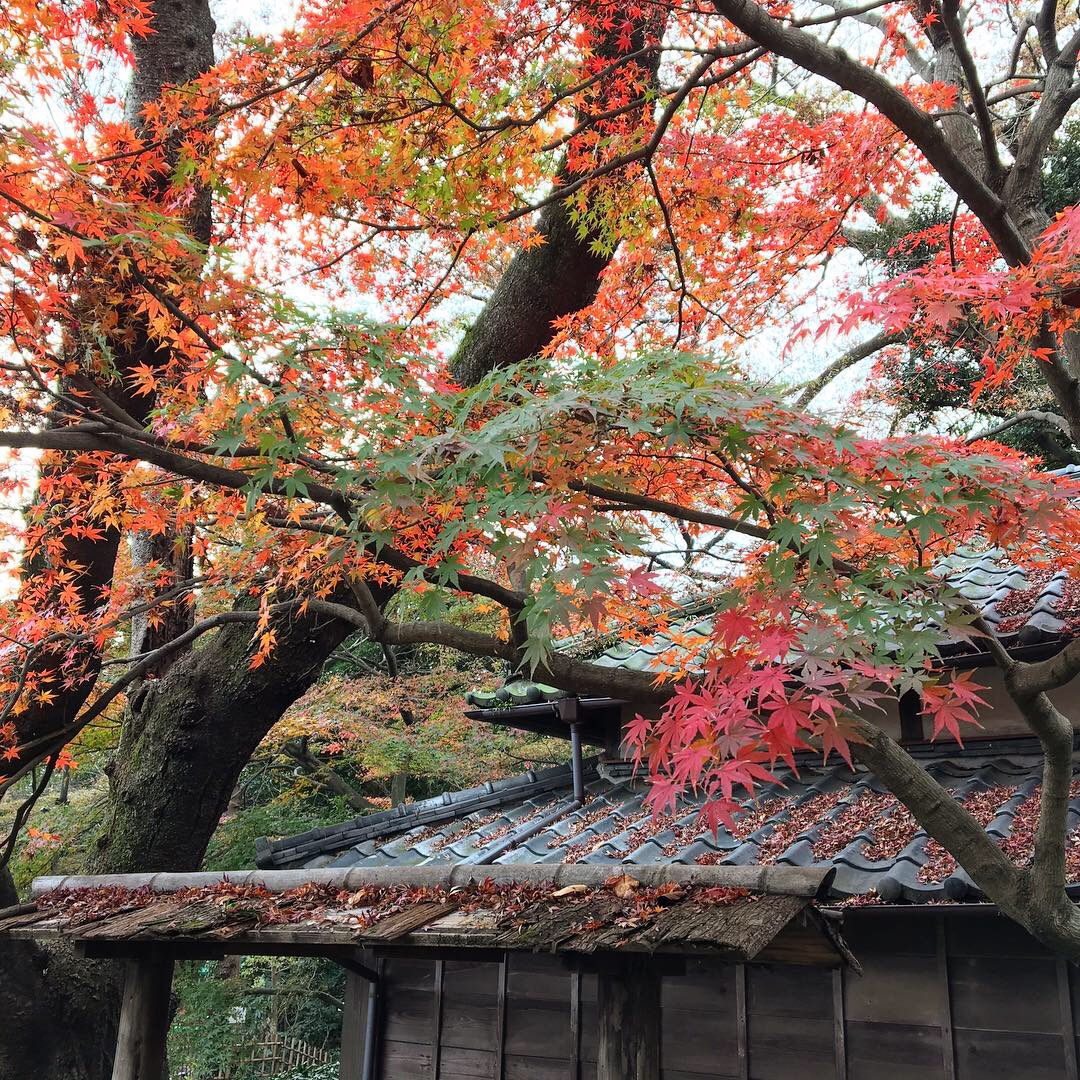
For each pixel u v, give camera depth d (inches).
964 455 111.0
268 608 184.4
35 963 236.5
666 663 137.3
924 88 180.2
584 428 103.6
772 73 223.8
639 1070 109.8
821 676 92.7
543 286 256.1
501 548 91.9
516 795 282.5
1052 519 104.8
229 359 103.2
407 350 121.7
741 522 114.3
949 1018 173.5
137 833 264.5
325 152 159.9
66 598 208.2
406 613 346.3
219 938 149.3
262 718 271.3
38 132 112.0
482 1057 225.9
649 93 176.1
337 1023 550.0
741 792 227.8
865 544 127.0
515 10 163.6
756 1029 192.2
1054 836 117.5
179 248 112.0
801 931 114.2
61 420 171.9
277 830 553.0
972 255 178.4
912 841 177.5
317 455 119.8
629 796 250.8
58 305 117.0
